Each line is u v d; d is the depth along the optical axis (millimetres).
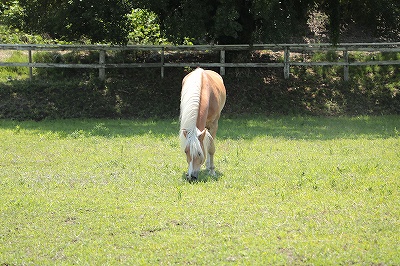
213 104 10328
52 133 15320
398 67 22734
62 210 8258
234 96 20719
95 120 18297
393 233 7199
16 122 17469
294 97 20828
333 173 10406
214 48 21203
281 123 17766
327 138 14781
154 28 24078
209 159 10547
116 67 21500
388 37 25969
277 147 13367
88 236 7289
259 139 14531
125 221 7770
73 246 6926
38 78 21406
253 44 21734
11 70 22000
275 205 8391
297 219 7742
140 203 8562
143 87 20859
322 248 6688
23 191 9359
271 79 21828
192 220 7723
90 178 10227
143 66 21125
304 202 8539
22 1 19844
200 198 8742
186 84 9797
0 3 23891
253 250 6652
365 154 12469
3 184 9820
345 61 21828
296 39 25469
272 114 19750
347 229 7324
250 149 13141
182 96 9719
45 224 7727
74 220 7895
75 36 20594
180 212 8078
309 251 6609
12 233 7402
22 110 18656
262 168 10875
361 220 7680
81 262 6445
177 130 16094
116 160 11625
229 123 17750
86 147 13312
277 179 10023
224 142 14094
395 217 7805
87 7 18969
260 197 8812
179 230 7402
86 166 11273
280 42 19844
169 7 20078
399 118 18984
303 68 22516
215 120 10773
